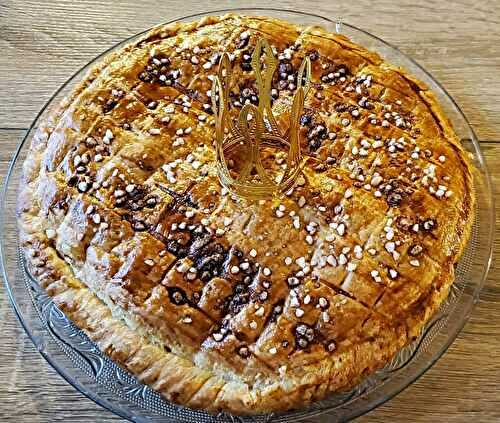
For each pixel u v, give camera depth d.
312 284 0.43
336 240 0.44
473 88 0.58
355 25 0.62
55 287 0.45
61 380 0.47
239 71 0.50
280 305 0.42
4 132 0.56
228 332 0.42
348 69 0.51
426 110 0.49
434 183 0.46
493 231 0.48
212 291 0.43
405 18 0.62
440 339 0.44
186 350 0.42
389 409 0.46
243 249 0.44
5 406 0.46
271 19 0.53
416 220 0.45
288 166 0.44
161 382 0.42
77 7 0.63
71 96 0.50
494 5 0.63
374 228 0.44
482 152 0.52
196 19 0.56
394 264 0.43
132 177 0.46
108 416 0.46
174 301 0.43
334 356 0.42
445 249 0.45
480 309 0.49
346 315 0.42
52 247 0.46
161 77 0.50
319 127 0.48
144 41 0.52
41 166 0.48
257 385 0.41
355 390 0.42
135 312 0.43
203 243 0.44
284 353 0.41
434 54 0.60
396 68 0.52
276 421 0.42
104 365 0.44
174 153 0.47
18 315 0.46
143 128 0.47
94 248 0.44
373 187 0.46
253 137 0.46
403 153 0.47
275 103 0.49
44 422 0.45
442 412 0.45
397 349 0.43
